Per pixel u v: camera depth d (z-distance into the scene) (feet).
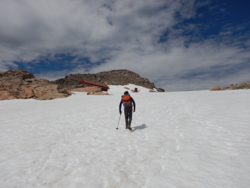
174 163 11.21
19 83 121.08
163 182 8.96
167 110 37.06
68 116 40.75
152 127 23.39
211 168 9.87
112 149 15.93
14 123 34.65
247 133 15.42
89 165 12.57
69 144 18.72
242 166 9.61
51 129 27.37
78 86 269.23
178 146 14.51
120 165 12.16
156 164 11.48
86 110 50.11
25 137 22.80
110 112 43.14
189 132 18.29
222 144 13.61
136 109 43.78
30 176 11.48
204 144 14.11
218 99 46.55
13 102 89.56
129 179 10.00
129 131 22.89
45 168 12.70
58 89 136.67
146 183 9.25
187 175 9.42
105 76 467.93
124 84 434.30
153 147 15.21
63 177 11.05
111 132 23.24
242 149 12.03
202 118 24.56
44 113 49.26
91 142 19.06
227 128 17.90
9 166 13.32
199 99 52.11
